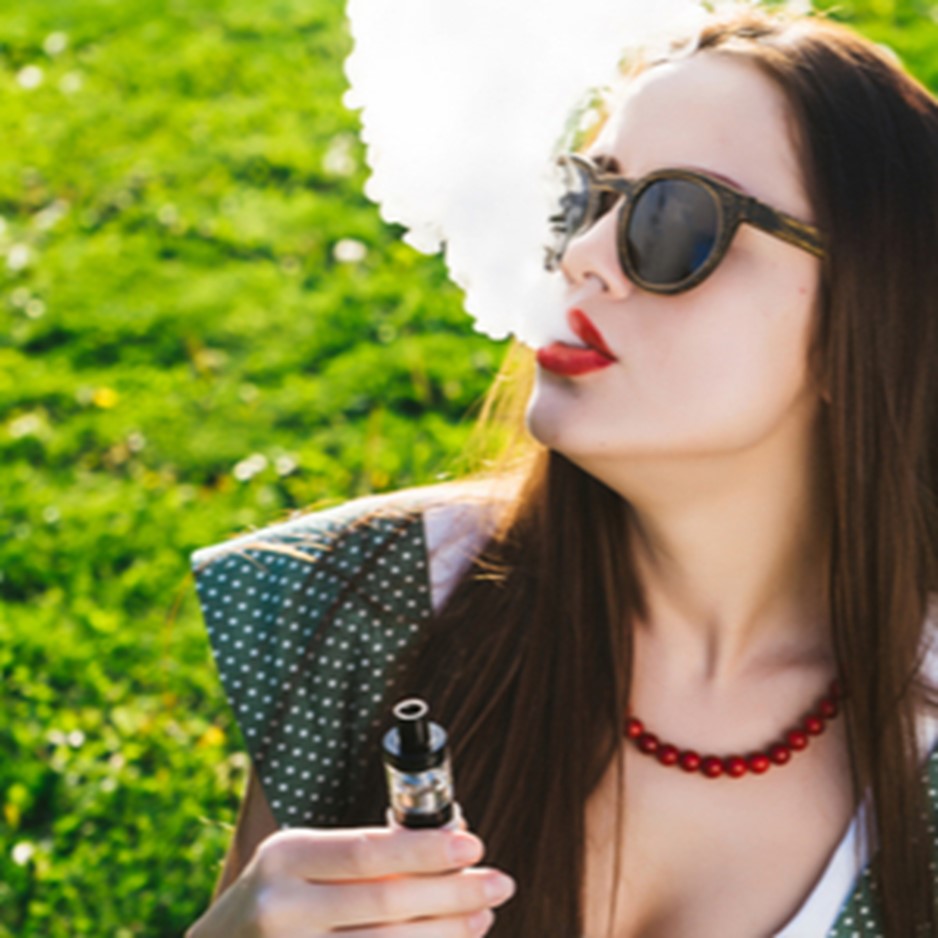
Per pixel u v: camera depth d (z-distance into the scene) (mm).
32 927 2660
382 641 1634
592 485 1540
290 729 1625
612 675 1546
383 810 1605
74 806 2898
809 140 1346
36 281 4848
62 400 4262
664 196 1306
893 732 1511
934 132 1417
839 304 1360
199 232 5125
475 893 1186
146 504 3799
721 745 1550
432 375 4293
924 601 1514
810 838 1540
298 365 4391
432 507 1691
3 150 5711
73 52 6566
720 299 1310
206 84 6223
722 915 1538
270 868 1217
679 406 1311
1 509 3787
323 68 6383
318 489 3850
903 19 6285
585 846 1542
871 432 1419
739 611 1526
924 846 1523
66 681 3227
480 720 1566
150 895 2705
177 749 3010
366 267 4875
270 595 1654
